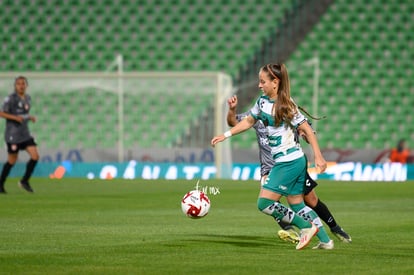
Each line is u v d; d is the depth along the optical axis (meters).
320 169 29.86
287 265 26.70
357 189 73.69
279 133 30.42
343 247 31.95
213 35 117.31
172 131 108.31
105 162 95.75
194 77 95.44
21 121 66.06
